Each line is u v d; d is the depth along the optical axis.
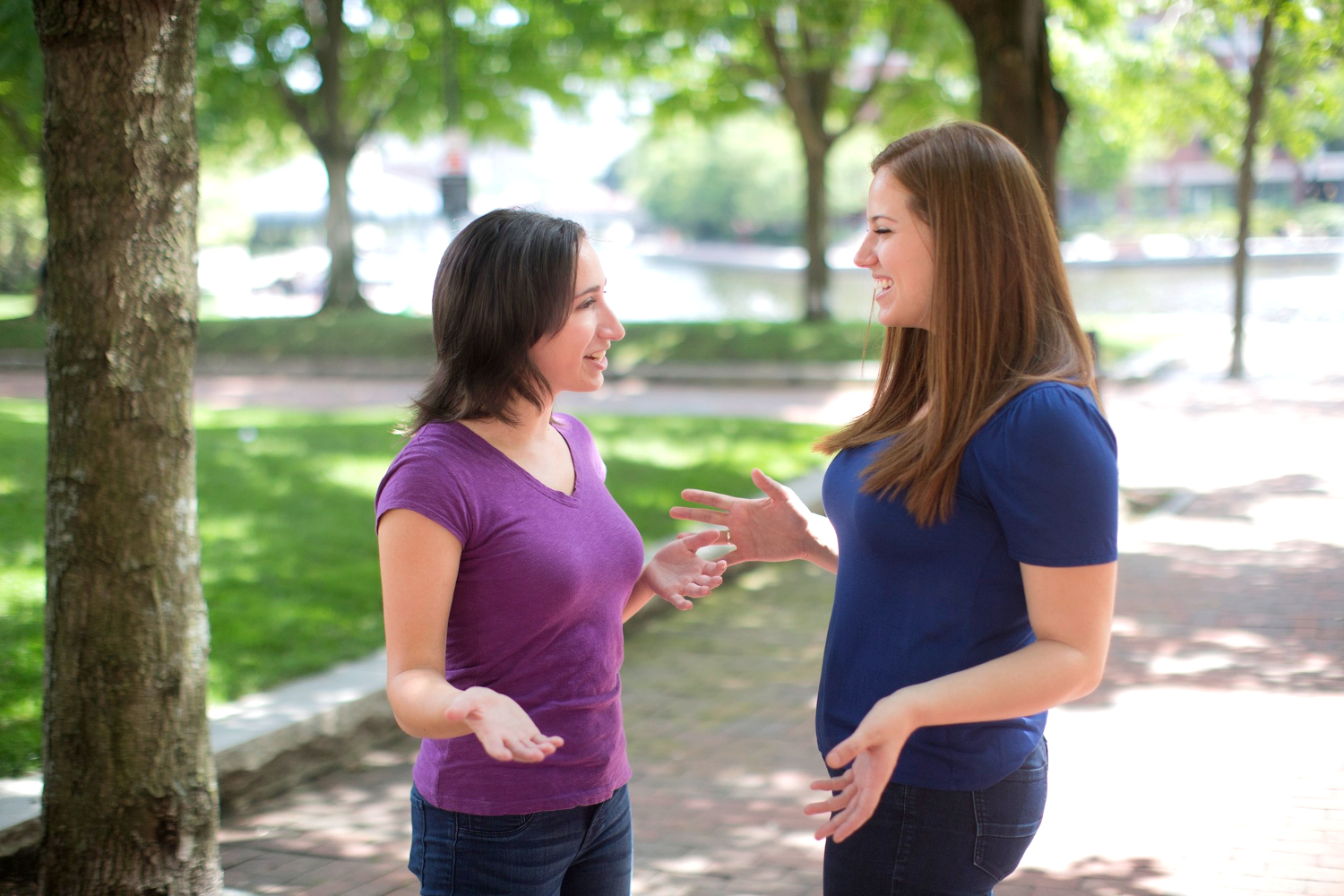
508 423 2.09
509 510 2.04
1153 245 46.34
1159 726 4.93
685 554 2.43
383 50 24.56
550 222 2.10
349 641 5.48
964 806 1.91
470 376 2.08
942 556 1.89
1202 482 9.88
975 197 1.86
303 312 31.70
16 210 32.47
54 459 3.03
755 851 3.96
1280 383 15.54
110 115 2.87
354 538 7.40
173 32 2.94
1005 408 1.81
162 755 3.12
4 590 5.75
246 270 41.62
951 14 20.95
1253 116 15.72
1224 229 49.47
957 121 1.96
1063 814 4.14
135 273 2.96
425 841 2.12
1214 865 3.74
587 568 2.10
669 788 4.52
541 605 2.05
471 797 2.06
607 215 74.31
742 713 5.32
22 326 23.67
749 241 70.31
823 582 7.52
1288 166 57.22
